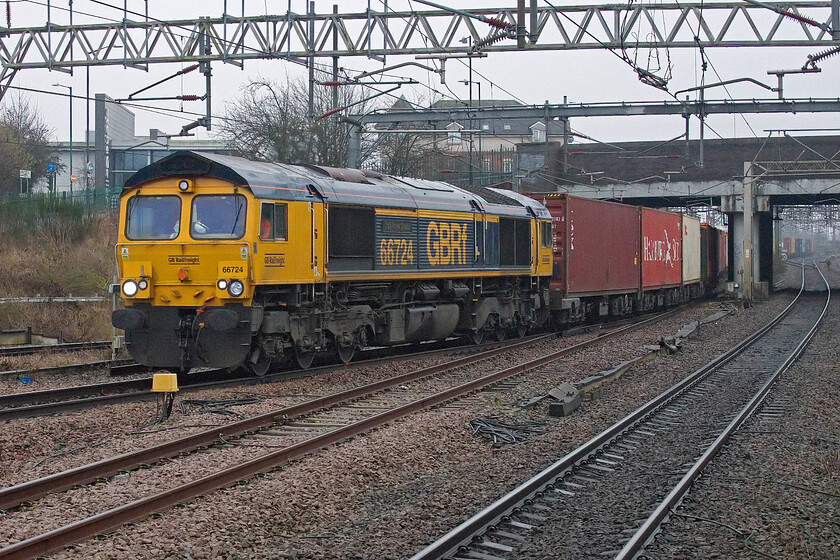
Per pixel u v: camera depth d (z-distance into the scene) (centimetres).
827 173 4369
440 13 2200
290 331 1580
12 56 2369
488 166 6431
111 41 2342
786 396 1545
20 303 2352
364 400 1415
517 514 827
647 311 3712
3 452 1005
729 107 3231
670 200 5272
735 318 3416
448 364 1784
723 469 1005
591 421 1314
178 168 1499
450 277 2052
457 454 1098
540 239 2492
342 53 2261
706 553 723
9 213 3016
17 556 650
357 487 918
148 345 1512
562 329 2922
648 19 2166
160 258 1497
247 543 724
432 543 726
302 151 3534
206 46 2331
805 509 848
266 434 1148
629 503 866
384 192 1842
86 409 1272
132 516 759
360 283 1778
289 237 1547
